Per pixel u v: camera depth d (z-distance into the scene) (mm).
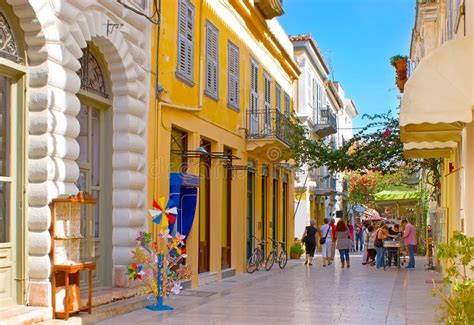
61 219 9258
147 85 12477
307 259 24812
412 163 22766
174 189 13734
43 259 9000
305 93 35438
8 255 8852
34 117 9117
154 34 12898
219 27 17703
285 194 28094
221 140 17781
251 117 20891
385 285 16672
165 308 11250
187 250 15281
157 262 11328
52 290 9008
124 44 11469
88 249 10656
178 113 14344
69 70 9688
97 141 11578
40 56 9141
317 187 39688
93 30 10484
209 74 16766
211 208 17281
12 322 8102
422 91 8391
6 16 8898
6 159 8984
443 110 8320
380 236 23031
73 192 9656
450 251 7000
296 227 35281
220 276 17469
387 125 22438
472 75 8336
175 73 14102
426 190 29875
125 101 11617
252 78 21359
